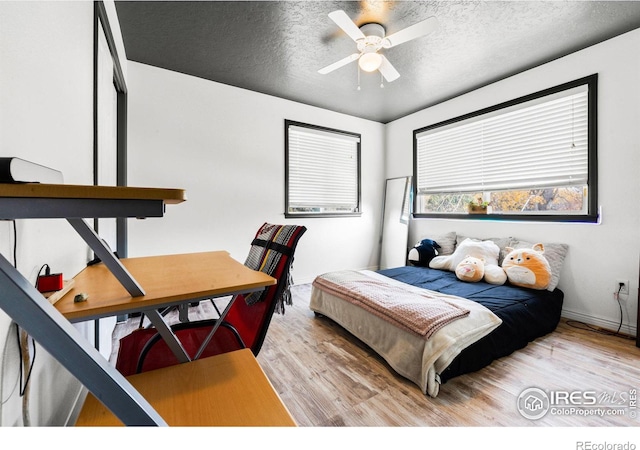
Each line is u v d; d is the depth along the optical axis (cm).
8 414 62
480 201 363
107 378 45
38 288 77
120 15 225
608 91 256
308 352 219
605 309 259
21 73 73
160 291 87
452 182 396
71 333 43
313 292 293
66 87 108
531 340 230
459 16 226
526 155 316
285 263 136
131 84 294
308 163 423
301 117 409
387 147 500
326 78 333
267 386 81
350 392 171
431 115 420
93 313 73
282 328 264
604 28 241
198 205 335
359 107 427
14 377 64
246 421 69
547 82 296
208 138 339
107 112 200
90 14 143
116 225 271
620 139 250
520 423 146
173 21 233
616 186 253
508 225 329
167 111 314
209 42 262
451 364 177
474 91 363
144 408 49
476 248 316
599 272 263
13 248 66
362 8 217
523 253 275
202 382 82
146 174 304
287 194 398
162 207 57
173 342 88
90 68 143
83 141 130
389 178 495
